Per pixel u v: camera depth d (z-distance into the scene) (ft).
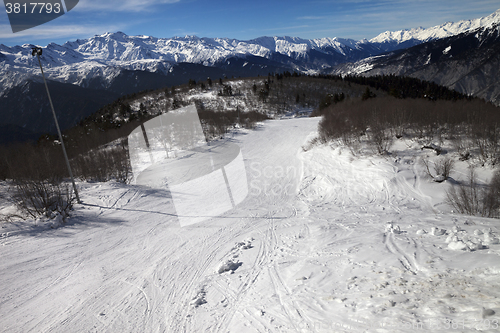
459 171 46.11
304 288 13.82
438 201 38.47
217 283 16.78
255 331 10.85
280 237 25.30
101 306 15.52
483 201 33.35
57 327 13.80
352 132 72.95
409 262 14.03
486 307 7.89
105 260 22.98
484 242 14.90
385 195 43.91
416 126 65.16
